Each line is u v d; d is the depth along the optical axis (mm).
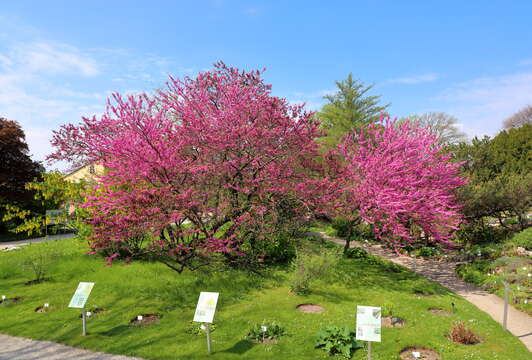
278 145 11445
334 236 20078
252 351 6062
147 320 7754
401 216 11406
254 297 9047
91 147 10828
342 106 36219
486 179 19156
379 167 11102
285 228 12602
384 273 11664
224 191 11273
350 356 5875
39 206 25062
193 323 7391
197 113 11539
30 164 26016
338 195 12281
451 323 7312
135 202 9312
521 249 13500
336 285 10102
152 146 9398
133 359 5871
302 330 6898
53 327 7305
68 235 23078
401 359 5848
